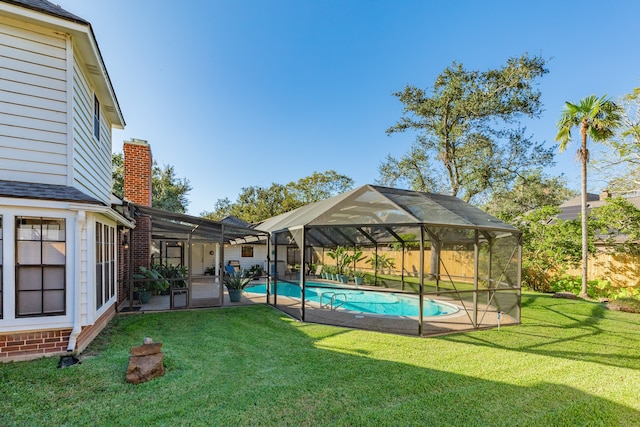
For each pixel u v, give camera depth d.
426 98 19.17
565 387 4.81
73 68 6.26
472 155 18.28
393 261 21.17
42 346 5.39
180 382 4.60
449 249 15.45
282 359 5.74
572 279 14.75
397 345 6.83
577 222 15.12
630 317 9.87
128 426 3.48
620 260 14.14
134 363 4.62
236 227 11.56
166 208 32.12
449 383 4.88
